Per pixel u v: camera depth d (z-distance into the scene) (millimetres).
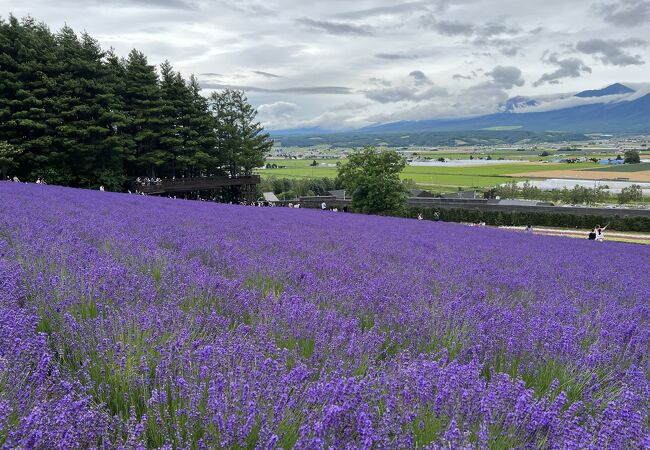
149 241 7504
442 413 2635
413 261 8898
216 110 68750
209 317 3941
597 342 4199
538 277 8703
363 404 2438
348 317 4496
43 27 46781
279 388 2693
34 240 6004
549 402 2838
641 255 17609
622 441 2395
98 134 43594
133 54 49812
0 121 40344
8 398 2246
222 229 11172
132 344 3146
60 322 3424
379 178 50812
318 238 11445
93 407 2338
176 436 2258
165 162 51656
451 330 4348
